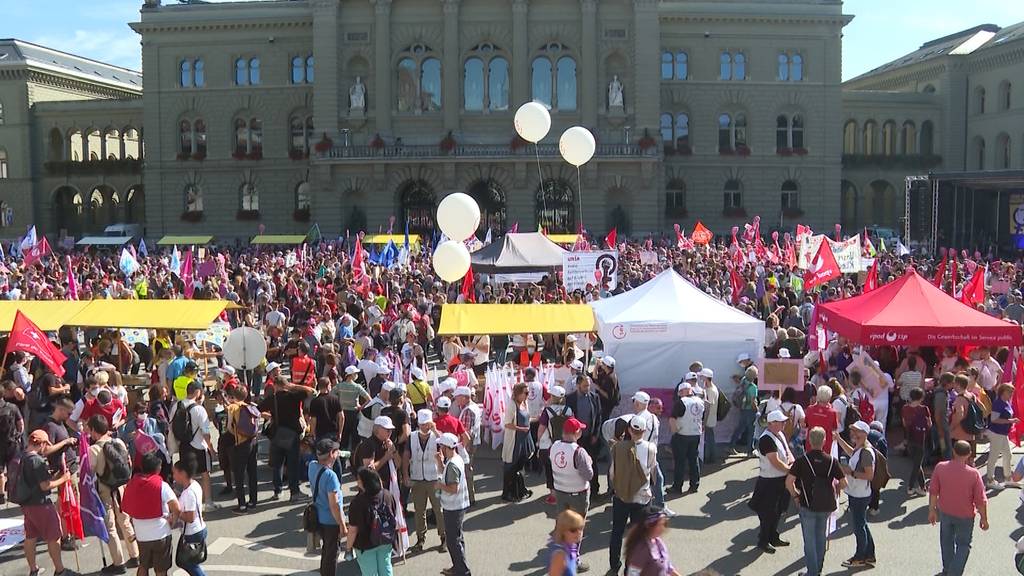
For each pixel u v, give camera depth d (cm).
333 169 7300
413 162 7181
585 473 1399
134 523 1223
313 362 2091
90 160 8700
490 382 2102
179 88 8056
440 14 7312
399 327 2847
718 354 2088
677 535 1552
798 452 1645
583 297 3141
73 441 1448
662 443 2064
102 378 1722
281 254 5653
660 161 7288
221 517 1662
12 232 8881
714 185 7875
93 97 9606
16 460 1700
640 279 3728
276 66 7956
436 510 1494
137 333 2548
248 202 8119
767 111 7850
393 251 4028
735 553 1470
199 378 2105
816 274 3094
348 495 1758
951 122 8625
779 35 7812
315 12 7319
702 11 7688
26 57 8800
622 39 7306
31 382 2112
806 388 2009
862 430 1381
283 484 1872
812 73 7862
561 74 7338
